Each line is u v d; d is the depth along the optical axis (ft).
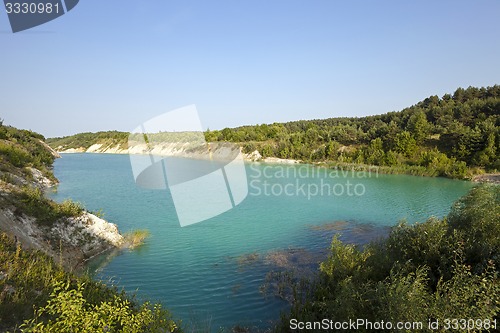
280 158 334.85
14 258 34.94
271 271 57.16
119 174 207.62
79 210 70.54
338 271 46.60
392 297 29.58
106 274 55.52
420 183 193.47
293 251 69.31
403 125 346.74
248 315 42.83
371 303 32.40
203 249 69.56
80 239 63.93
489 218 42.24
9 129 226.58
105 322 19.77
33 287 30.35
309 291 46.75
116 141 491.72
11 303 25.21
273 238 79.10
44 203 66.28
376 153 275.18
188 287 50.88
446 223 49.44
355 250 51.31
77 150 562.66
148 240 75.31
